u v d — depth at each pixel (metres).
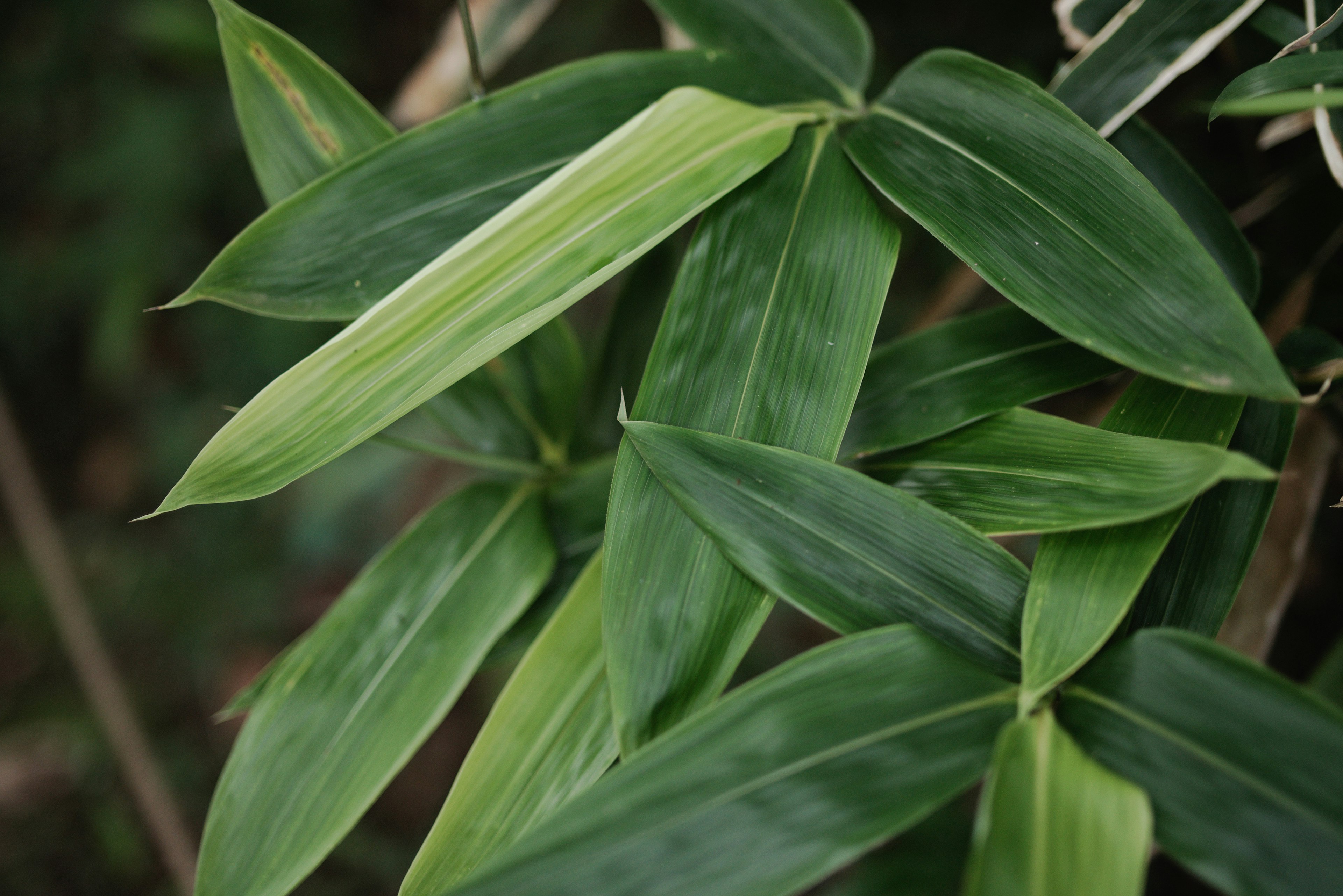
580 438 0.68
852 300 0.56
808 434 0.55
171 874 1.58
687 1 0.63
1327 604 0.73
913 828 0.92
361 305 0.59
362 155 0.60
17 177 1.86
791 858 0.50
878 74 0.79
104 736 1.69
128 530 1.85
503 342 0.54
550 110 0.61
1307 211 0.64
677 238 0.68
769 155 0.57
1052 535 0.54
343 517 1.65
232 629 1.75
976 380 0.59
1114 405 0.57
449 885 0.56
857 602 0.54
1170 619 0.55
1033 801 0.50
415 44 1.72
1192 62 0.58
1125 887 0.49
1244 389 0.51
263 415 0.54
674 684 0.53
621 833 0.50
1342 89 0.54
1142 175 0.54
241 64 0.61
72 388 1.93
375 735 0.60
